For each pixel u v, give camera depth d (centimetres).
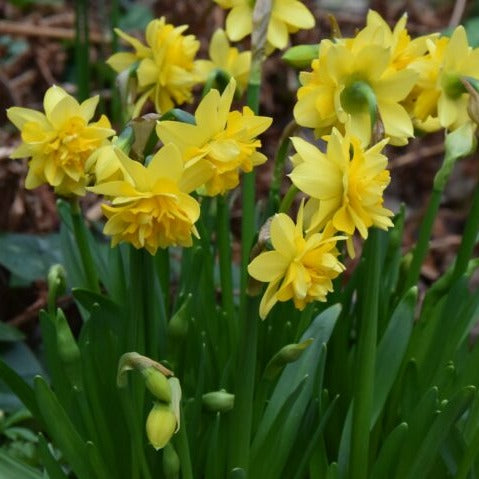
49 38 155
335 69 75
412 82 76
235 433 77
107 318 82
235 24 85
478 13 187
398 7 184
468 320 84
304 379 77
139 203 71
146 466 79
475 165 163
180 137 72
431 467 82
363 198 72
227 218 86
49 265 109
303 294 71
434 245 142
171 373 72
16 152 77
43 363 107
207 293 87
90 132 76
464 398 77
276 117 155
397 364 82
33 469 82
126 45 160
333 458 87
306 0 158
